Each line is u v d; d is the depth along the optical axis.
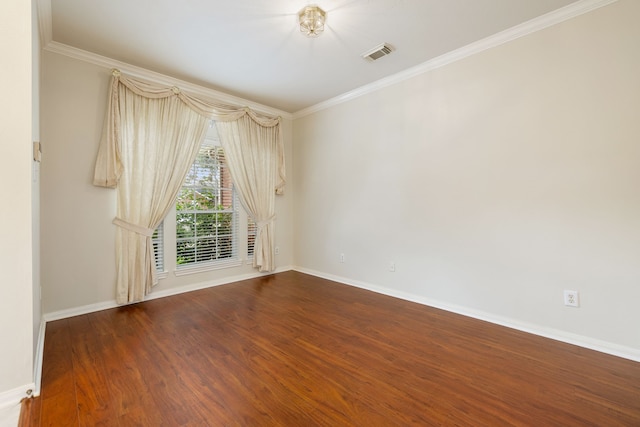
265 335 2.51
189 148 3.65
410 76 3.36
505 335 2.51
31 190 1.65
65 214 2.86
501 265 2.72
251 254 4.48
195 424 1.48
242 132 4.20
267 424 1.48
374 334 2.54
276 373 1.94
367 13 2.36
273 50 2.92
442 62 3.08
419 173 3.32
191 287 3.81
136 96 3.21
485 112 2.80
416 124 3.33
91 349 2.24
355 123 3.98
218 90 3.90
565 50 2.36
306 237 4.75
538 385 1.81
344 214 4.16
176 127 3.51
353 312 3.06
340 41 2.77
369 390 1.76
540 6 2.29
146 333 2.53
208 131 3.95
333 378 1.89
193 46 2.84
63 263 2.85
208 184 3.98
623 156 2.13
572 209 2.35
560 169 2.39
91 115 3.00
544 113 2.46
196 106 3.67
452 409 1.60
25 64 1.62
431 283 3.24
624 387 1.79
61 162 2.84
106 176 3.01
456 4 2.26
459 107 2.98
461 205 2.99
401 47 2.88
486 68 2.78
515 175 2.63
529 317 2.57
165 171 3.42
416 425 1.48
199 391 1.74
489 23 2.51
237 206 4.32
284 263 4.91
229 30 2.58
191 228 3.83
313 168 4.60
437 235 3.18
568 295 2.37
